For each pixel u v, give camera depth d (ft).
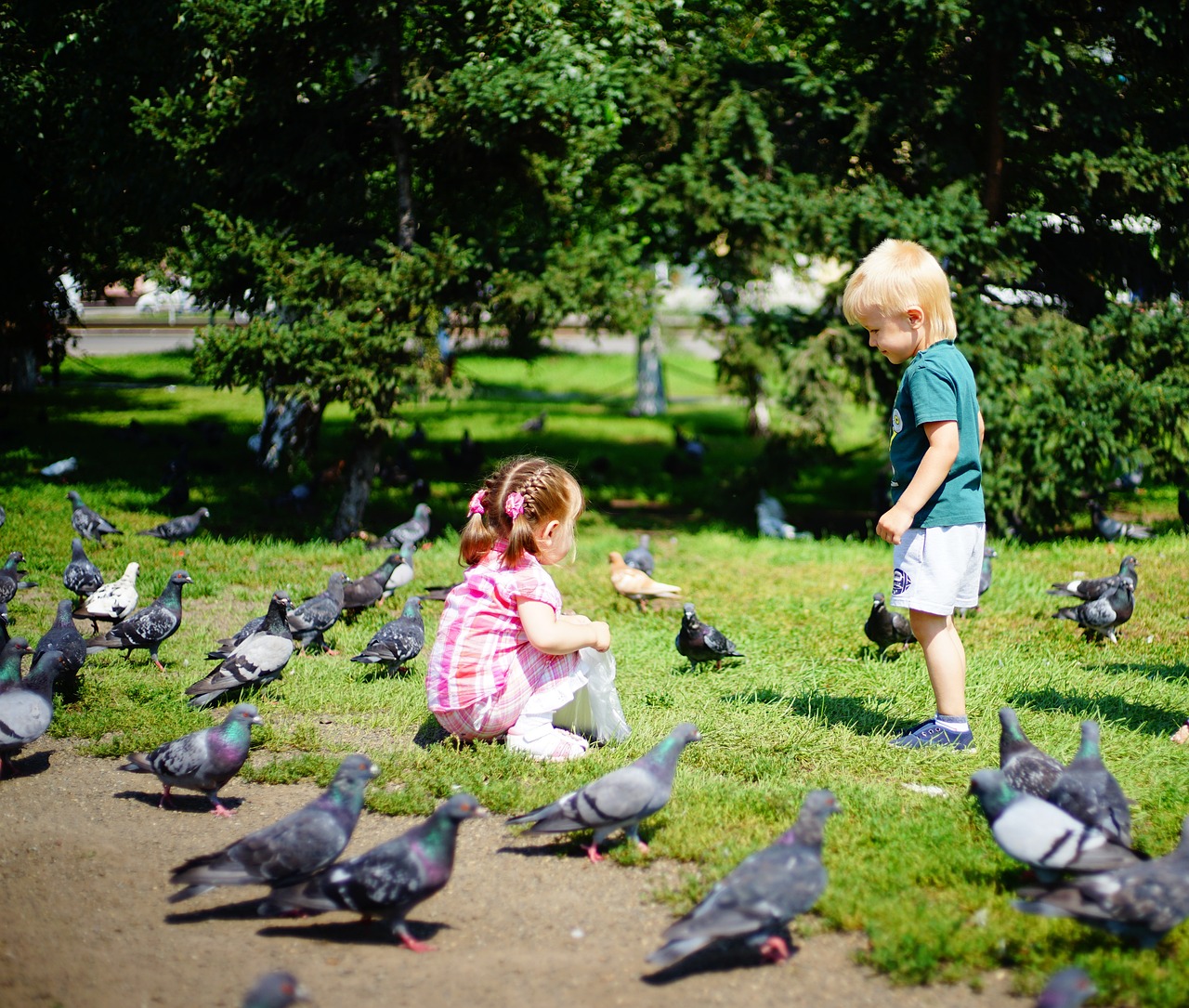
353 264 36.58
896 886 13.17
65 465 51.06
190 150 36.27
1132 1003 10.64
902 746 18.26
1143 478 53.67
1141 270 45.16
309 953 12.01
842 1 41.32
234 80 35.86
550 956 11.94
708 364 138.82
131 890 13.50
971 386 17.33
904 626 25.18
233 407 86.58
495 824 15.47
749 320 47.01
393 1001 10.93
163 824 15.56
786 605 31.65
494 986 11.28
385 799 15.98
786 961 11.79
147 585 31.91
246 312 39.27
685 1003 10.94
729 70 44.19
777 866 11.28
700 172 43.16
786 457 48.39
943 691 18.15
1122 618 25.88
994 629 27.89
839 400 43.47
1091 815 13.00
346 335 36.04
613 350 147.43
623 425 89.92
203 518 41.24
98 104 40.78
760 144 42.16
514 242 40.11
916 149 44.39
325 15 35.88
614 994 11.12
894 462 18.13
